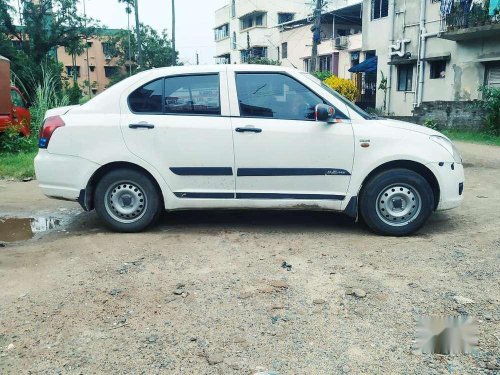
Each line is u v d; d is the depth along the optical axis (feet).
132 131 16.16
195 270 13.25
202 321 10.32
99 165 16.28
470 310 10.61
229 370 8.55
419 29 69.92
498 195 22.90
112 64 216.95
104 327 10.12
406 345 9.29
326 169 15.89
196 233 16.84
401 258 13.98
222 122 16.06
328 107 15.60
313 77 16.80
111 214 16.78
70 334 9.85
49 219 19.33
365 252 14.60
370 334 9.71
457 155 16.52
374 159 15.74
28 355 9.11
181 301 11.29
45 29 127.54
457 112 56.29
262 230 17.19
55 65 124.36
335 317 10.42
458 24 60.70
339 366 8.64
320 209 16.30
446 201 16.16
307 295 11.53
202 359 8.90
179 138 16.06
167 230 17.25
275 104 16.28
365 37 83.46
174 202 16.48
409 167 16.29
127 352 9.16
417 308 10.77
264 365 8.69
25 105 45.93
